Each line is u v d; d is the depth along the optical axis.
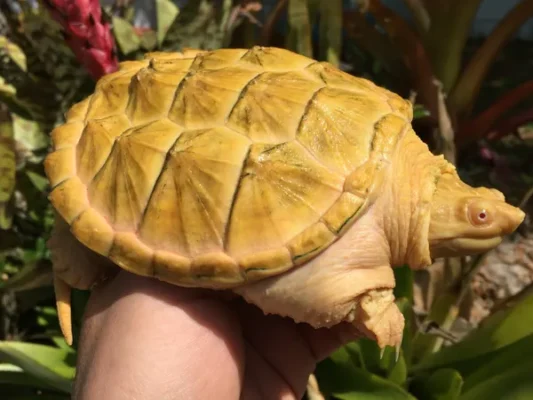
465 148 0.54
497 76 0.66
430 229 0.20
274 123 0.19
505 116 0.59
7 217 0.35
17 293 0.39
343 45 0.62
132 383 0.19
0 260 0.38
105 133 0.21
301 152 0.19
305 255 0.18
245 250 0.18
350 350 0.32
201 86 0.21
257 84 0.20
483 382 0.26
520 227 0.49
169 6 0.41
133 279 0.21
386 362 0.31
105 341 0.20
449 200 0.20
